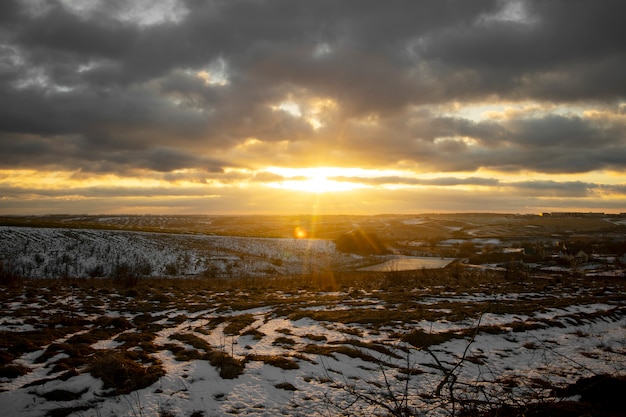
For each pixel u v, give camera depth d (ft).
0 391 24.23
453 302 70.33
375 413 24.25
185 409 23.70
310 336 43.14
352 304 66.23
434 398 26.99
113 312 53.67
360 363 34.60
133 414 22.54
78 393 24.45
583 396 23.29
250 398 26.03
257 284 104.37
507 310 60.54
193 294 77.51
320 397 26.86
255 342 40.06
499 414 20.80
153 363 30.48
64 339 37.42
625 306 71.10
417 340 42.06
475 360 37.37
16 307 53.06
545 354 40.68
